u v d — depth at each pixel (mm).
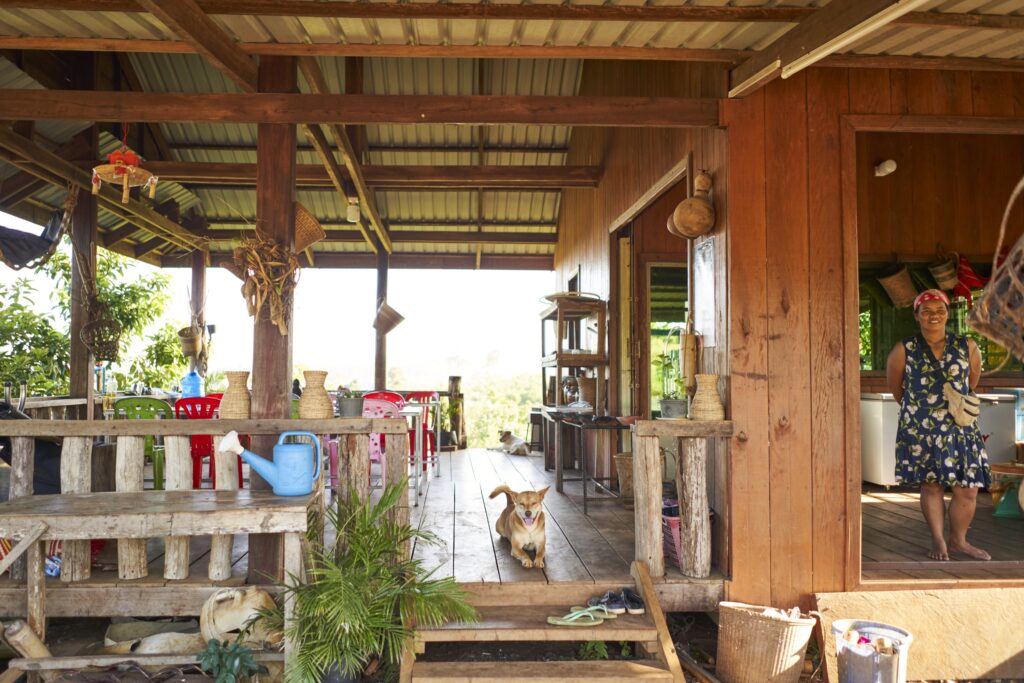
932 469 3949
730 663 3350
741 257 3766
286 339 3846
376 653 3469
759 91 3799
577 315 7492
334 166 7031
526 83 8484
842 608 3641
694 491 3740
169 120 3828
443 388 40156
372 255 11672
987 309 2666
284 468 3324
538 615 3484
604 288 7184
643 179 5637
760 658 3250
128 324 10102
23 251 5828
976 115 3891
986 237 6680
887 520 5109
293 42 3764
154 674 3047
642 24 3477
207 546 4363
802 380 3764
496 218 10672
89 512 3008
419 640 3270
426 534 3473
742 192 3775
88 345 6512
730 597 3686
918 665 3604
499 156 9625
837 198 3811
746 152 3785
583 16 3293
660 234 6719
